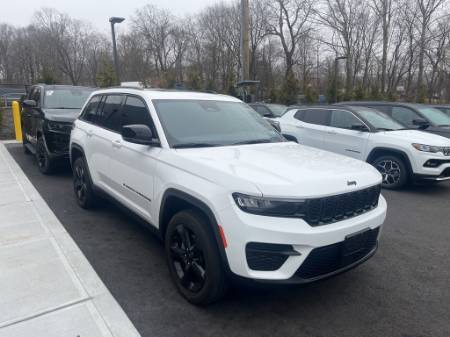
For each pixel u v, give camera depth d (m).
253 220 2.58
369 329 2.85
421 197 6.70
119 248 4.18
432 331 2.84
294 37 43.56
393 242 4.57
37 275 3.47
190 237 3.09
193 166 3.06
